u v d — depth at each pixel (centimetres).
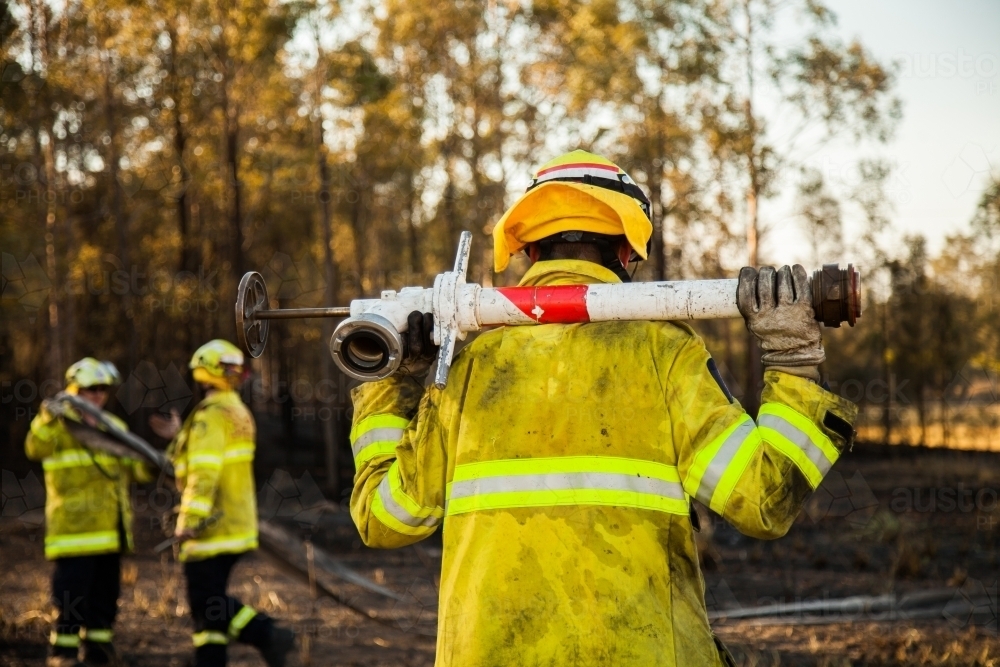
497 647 189
